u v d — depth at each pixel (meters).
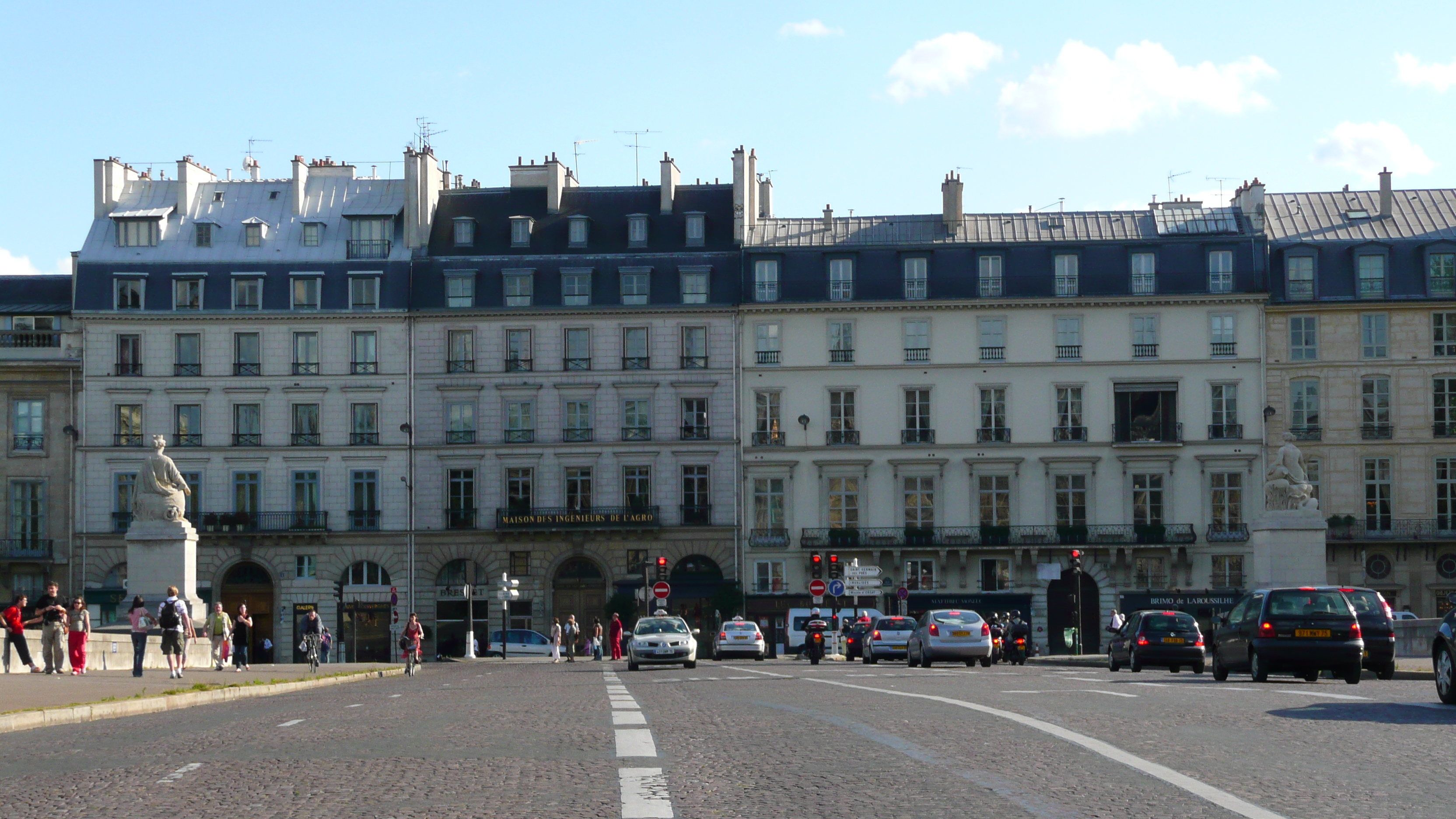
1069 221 82.38
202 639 53.38
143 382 80.94
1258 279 78.62
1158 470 78.75
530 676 43.38
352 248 82.62
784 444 80.19
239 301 81.44
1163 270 79.06
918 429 79.88
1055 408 79.38
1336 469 78.00
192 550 53.75
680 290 81.06
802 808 11.50
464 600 80.44
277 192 85.12
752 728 18.05
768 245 81.81
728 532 79.88
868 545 78.94
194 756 16.45
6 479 80.56
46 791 13.72
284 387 81.06
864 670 42.72
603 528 79.50
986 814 11.11
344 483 80.69
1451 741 15.69
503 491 80.56
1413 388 77.94
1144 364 78.94
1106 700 22.33
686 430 80.38
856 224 83.69
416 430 80.94
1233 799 11.67
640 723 19.41
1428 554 77.25
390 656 79.81
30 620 43.16
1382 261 78.56
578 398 80.75
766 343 80.62
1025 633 56.75
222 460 80.88
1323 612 30.45
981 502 79.44
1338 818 10.84
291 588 80.38
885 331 80.25
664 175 83.31
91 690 31.72
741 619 66.81
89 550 80.25
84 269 81.44
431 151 83.75
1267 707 20.48
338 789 13.17
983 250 80.00
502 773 14.07
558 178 83.88
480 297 81.38
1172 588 78.00
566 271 81.44
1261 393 78.44
